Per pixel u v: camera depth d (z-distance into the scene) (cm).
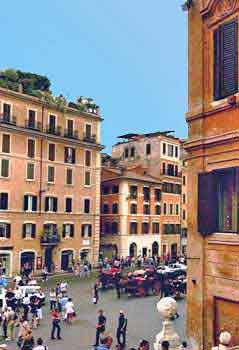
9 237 5238
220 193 1214
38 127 5562
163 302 1023
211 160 1235
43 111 5650
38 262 5541
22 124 5397
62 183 5875
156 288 4075
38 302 2898
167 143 7925
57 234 5766
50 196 5709
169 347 991
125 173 7100
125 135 8181
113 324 2892
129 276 4150
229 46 1209
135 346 2358
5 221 5197
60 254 5828
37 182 5562
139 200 7200
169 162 7931
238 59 1174
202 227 1235
